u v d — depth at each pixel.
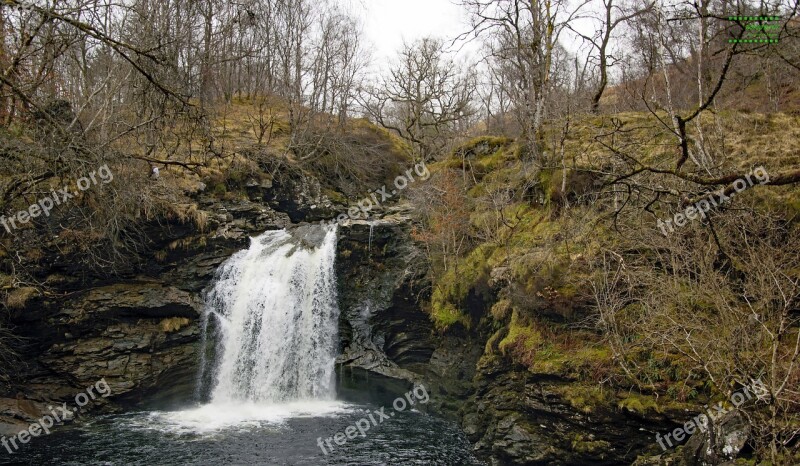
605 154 15.25
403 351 19.91
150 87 12.09
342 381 19.86
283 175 25.73
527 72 23.28
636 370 11.00
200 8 15.11
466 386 17.23
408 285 19.95
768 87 18.36
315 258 21.22
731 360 8.70
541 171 17.56
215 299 19.38
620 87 25.55
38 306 16.17
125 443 14.09
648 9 15.84
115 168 11.62
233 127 28.42
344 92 31.36
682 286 10.94
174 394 18.11
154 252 18.61
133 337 17.67
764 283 8.86
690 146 13.21
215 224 20.30
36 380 16.50
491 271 16.27
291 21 29.00
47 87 13.38
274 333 19.94
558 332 13.26
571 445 11.94
